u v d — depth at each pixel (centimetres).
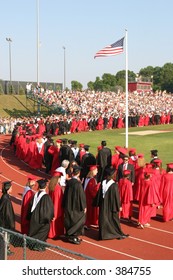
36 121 3731
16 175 2056
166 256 1020
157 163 1395
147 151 2623
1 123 4206
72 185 1096
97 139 3259
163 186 1305
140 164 1518
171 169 1305
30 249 1020
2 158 2602
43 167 2283
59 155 1909
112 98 5344
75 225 1098
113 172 1126
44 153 2183
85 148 1725
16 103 6181
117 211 1123
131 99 5462
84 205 1098
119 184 1291
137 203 1534
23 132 2767
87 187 1241
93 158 1666
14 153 2809
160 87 12506
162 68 13962
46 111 5625
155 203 1247
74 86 11669
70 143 2020
